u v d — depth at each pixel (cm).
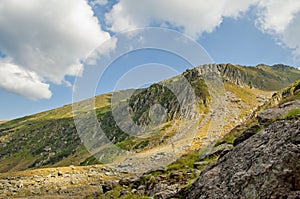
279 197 589
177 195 1019
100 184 2847
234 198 675
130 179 1648
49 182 3462
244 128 1911
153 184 1411
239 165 757
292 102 1329
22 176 3966
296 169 609
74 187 3008
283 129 754
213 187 763
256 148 762
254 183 651
